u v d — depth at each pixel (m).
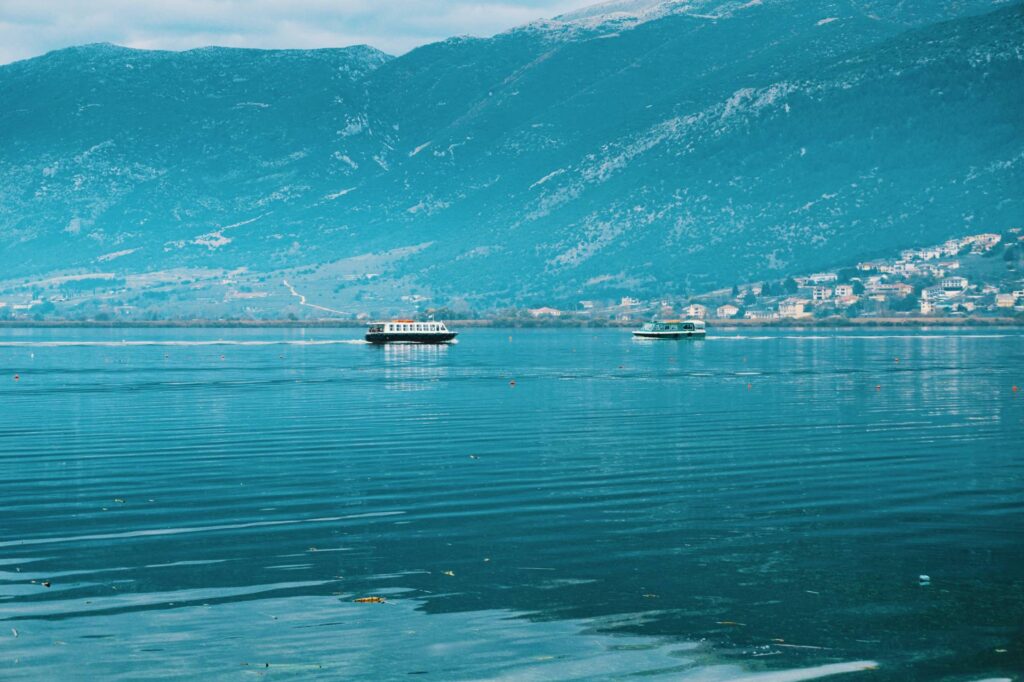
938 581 39.12
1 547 43.88
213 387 131.50
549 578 39.53
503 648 33.00
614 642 33.47
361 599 37.16
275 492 55.41
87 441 77.12
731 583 38.94
